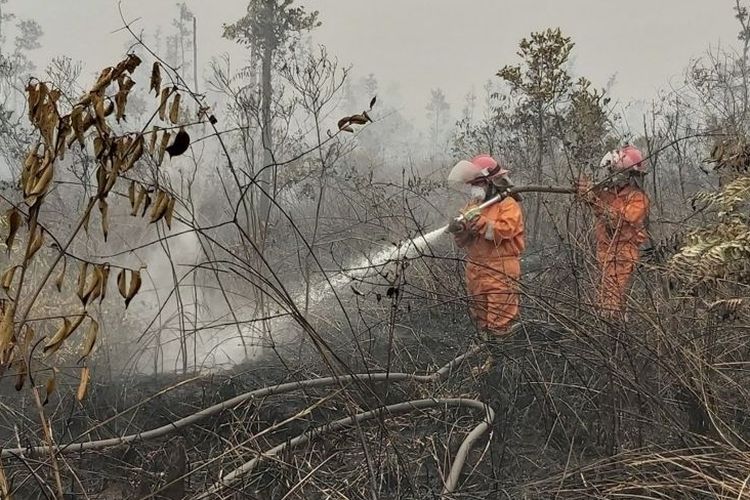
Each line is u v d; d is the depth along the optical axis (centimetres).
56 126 185
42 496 321
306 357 478
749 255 312
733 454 293
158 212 197
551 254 586
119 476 344
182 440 372
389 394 427
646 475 304
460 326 516
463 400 397
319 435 354
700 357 341
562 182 682
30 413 390
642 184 497
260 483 331
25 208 536
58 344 185
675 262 332
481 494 319
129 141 195
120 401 412
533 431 392
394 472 333
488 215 466
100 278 188
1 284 186
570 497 297
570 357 402
